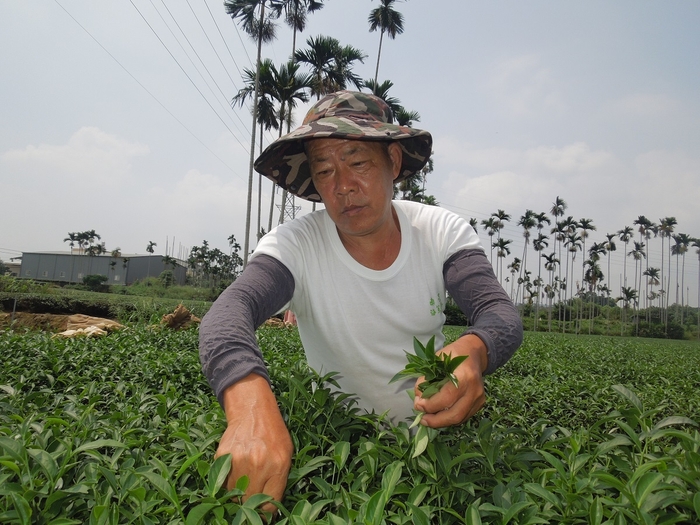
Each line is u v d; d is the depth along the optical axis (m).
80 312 20.53
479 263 1.86
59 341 5.96
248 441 1.17
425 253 1.94
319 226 1.97
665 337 74.88
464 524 1.22
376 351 1.94
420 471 1.37
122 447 1.37
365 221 1.77
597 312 91.88
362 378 1.99
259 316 1.64
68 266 91.56
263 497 1.07
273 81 23.58
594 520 1.06
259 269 1.73
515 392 4.83
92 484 1.19
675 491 1.12
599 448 1.33
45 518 1.12
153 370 4.53
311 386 1.88
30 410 2.44
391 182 1.89
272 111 25.12
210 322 1.50
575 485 1.23
